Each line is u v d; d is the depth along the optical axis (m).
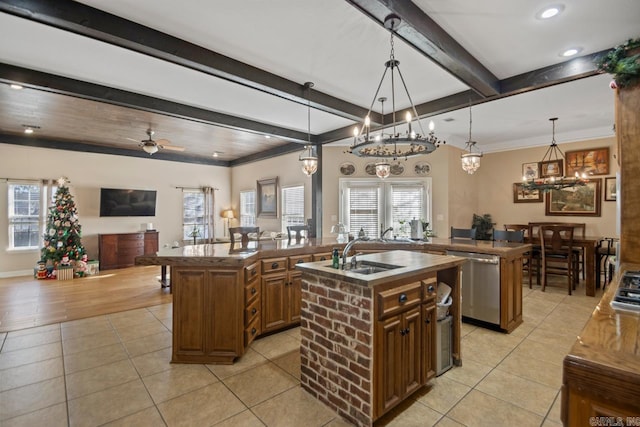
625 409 0.72
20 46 2.85
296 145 6.85
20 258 6.41
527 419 1.98
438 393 2.25
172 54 2.73
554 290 5.02
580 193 5.76
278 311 3.36
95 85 3.69
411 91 3.94
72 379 2.47
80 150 6.96
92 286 5.42
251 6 2.33
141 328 3.53
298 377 2.50
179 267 2.75
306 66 3.28
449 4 2.29
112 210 7.29
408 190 6.23
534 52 2.98
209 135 6.29
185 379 2.47
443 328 2.52
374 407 1.87
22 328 3.52
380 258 2.65
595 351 0.82
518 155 6.50
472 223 6.81
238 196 9.10
